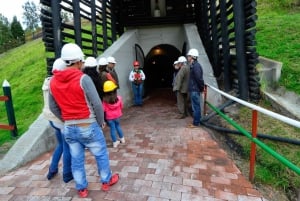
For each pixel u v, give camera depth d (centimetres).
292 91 623
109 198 320
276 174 375
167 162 412
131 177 367
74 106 294
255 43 582
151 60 1642
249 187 338
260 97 621
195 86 577
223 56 733
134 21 1240
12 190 352
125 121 714
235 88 701
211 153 444
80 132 300
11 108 566
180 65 700
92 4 898
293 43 829
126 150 470
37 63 1546
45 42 651
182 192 327
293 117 528
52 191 344
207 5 974
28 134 489
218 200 310
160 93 1305
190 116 700
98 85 453
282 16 1188
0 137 622
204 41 1052
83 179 324
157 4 1259
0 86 1398
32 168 420
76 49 296
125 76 958
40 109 834
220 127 542
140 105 945
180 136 534
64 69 297
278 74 672
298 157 404
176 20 1227
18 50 2858
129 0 1264
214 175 368
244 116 571
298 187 353
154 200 312
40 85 1095
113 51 858
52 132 518
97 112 297
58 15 666
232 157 436
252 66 604
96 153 323
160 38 1268
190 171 381
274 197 333
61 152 366
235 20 616
